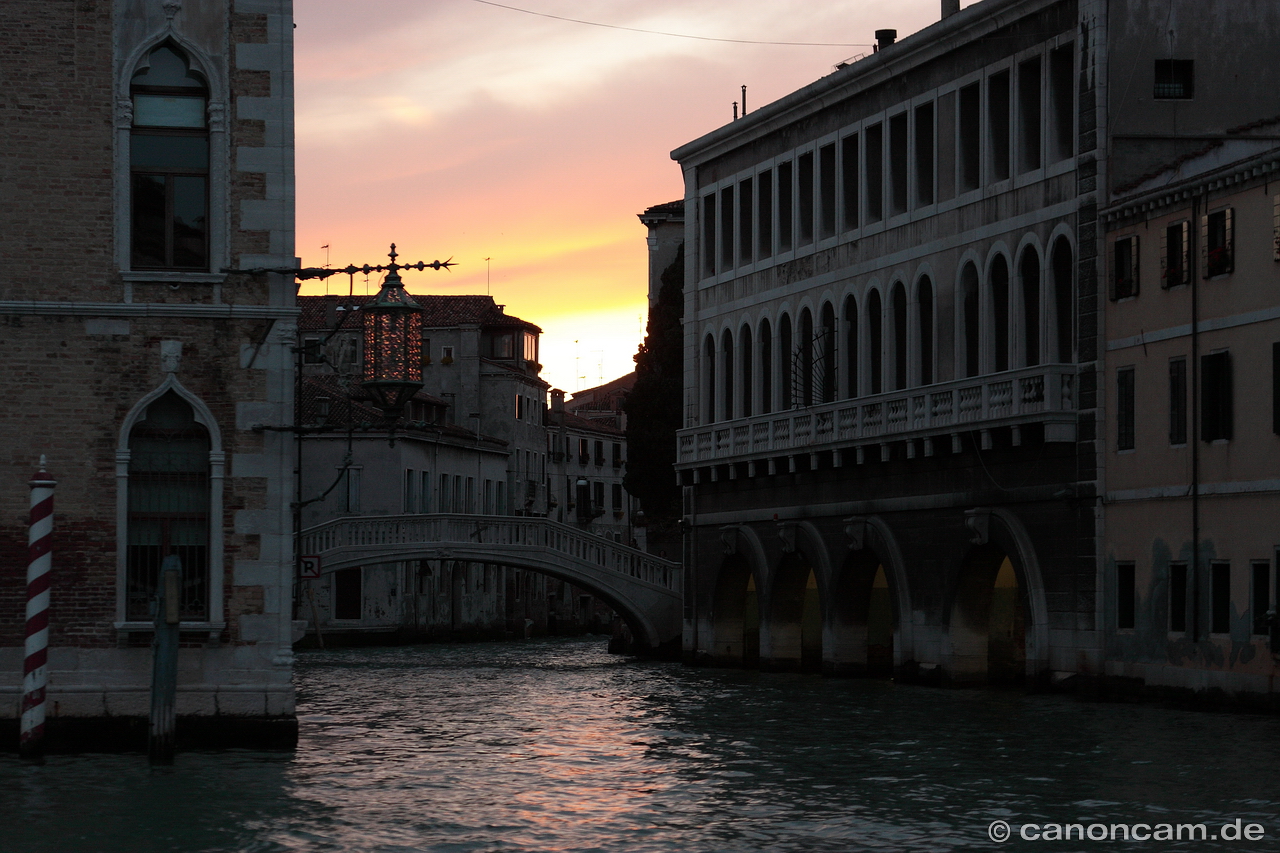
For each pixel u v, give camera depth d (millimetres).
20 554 23531
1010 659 42500
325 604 80812
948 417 40781
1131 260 36250
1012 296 39938
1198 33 37406
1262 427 32594
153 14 23984
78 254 23703
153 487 23969
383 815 20562
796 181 48969
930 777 24250
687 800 22094
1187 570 34375
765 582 49625
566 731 30703
